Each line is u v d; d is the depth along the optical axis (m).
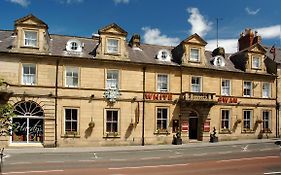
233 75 38.78
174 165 22.03
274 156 26.41
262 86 40.47
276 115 40.91
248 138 39.03
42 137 31.17
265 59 42.41
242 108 39.03
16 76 30.38
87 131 32.22
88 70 32.62
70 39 34.09
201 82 37.00
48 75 31.38
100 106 32.78
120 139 33.31
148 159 24.67
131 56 35.12
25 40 31.05
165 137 34.97
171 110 35.47
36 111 31.12
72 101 31.94
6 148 29.61
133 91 34.00
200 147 32.16
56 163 22.41
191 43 36.75
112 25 33.47
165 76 35.66
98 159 24.50
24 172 19.03
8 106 12.88
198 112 36.84
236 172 19.83
